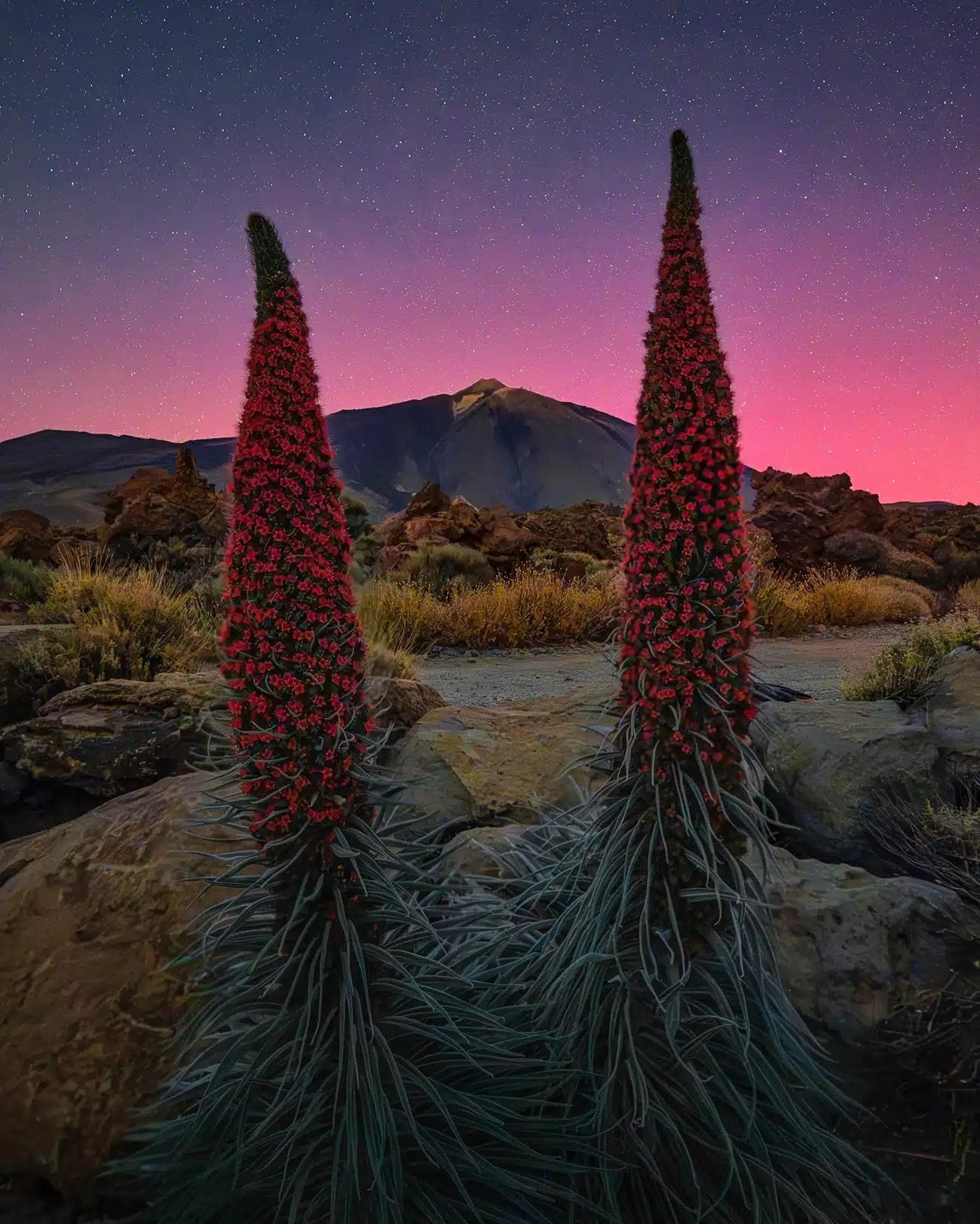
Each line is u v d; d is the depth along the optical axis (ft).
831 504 82.84
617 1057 7.61
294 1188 6.77
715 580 7.17
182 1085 7.96
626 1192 7.87
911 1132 8.52
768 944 8.04
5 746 15.98
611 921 7.92
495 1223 7.23
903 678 17.06
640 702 7.39
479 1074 7.81
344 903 7.16
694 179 7.20
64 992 9.61
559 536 73.77
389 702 16.74
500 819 13.39
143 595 25.76
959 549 85.51
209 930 7.51
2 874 11.40
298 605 6.63
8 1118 8.75
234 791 11.61
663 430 7.12
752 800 7.75
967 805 12.42
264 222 6.72
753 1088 7.36
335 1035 7.14
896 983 9.53
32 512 62.08
